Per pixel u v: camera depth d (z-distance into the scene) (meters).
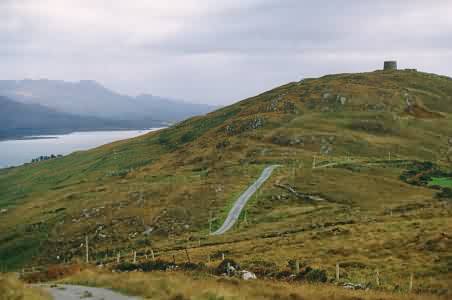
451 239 47.75
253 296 30.97
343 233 60.25
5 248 123.69
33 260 109.75
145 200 125.69
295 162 152.88
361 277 39.97
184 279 36.34
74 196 168.00
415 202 98.56
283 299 30.66
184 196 121.69
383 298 31.58
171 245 84.56
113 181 198.25
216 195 119.12
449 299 31.92
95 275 42.25
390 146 173.88
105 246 100.88
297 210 101.56
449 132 197.38
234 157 169.88
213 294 28.98
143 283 33.84
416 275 39.38
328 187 119.62
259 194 116.44
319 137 177.50
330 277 40.38
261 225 91.25
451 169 147.75
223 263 45.28
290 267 45.97
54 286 37.56
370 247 50.03
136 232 104.50
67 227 122.50
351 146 171.62
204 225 100.12
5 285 30.03
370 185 123.19
